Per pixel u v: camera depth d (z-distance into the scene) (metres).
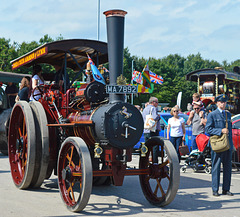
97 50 6.49
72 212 4.90
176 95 67.69
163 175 5.41
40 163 6.11
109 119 5.00
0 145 11.81
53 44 6.14
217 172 6.25
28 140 6.05
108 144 5.03
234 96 24.03
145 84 7.92
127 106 5.13
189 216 4.80
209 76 24.58
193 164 9.12
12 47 38.94
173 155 5.09
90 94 5.43
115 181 5.14
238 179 8.05
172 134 9.77
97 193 6.29
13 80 12.45
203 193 6.43
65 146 5.23
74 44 6.31
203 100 24.02
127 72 59.50
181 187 7.00
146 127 8.29
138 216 4.74
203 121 9.67
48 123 6.38
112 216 4.72
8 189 6.41
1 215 4.66
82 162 4.73
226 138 6.14
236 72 25.36
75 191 6.36
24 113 6.24
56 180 7.43
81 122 5.22
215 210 5.20
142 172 5.40
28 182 6.19
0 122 11.66
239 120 10.05
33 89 6.96
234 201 5.83
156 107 9.09
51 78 7.59
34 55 6.58
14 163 6.82
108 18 5.31
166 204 5.20
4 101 12.27
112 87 5.09
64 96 6.20
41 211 4.90
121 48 5.30
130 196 6.07
